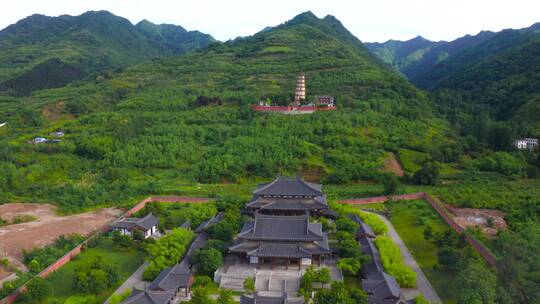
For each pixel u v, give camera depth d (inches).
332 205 4505.4
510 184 5772.6
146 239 3961.6
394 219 4699.8
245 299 2706.7
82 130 7839.6
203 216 4284.0
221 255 3417.8
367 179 5999.0
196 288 2883.9
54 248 3789.4
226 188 5703.7
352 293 2738.7
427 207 4970.5
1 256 3757.4
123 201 5315.0
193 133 7273.6
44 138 7588.6
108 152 6786.4
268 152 6481.3
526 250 3031.5
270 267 3371.1
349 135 7062.0
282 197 4202.8
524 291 2743.6
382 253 3417.8
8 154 6599.4
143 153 6658.5
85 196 5280.5
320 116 7534.5
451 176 6171.3
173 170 6309.1
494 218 4500.5
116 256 3796.8
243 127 7278.5
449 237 3703.3
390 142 7076.8
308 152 6427.2
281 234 3356.3
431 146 7037.4
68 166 6501.0
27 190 5634.8
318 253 3297.2
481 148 7475.4
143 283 3280.0
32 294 2942.9
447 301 2982.3
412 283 3159.5
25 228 4411.9
